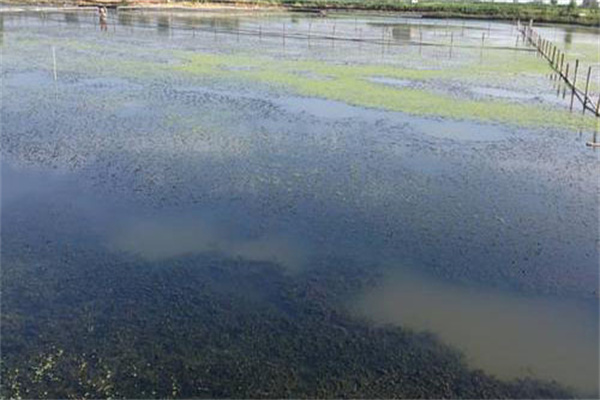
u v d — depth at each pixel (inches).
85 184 472.1
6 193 450.0
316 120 673.0
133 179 483.8
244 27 1863.9
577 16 2453.2
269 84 866.1
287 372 266.5
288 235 400.5
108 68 960.9
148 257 364.5
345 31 1846.7
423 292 333.7
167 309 311.1
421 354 278.8
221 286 334.6
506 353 280.5
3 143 555.2
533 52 1437.0
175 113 679.1
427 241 395.9
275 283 339.3
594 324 305.6
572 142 628.1
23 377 257.6
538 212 446.3
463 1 3499.0
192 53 1188.5
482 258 375.2
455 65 1157.7
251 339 288.2
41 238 384.2
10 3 2237.9
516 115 735.1
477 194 477.4
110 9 2289.6
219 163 525.7
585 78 1038.4
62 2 2365.9
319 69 1027.9
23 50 1133.1
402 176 510.6
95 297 320.2
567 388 257.0
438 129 655.1
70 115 657.6
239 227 409.4
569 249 389.7
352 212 437.1
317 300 322.7
